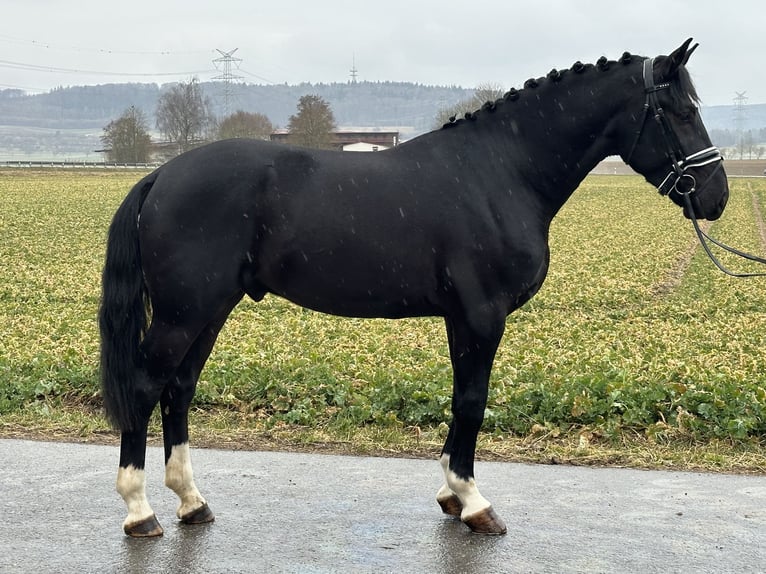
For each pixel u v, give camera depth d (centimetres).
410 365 1071
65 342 1220
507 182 575
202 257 545
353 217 557
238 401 894
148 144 10094
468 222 560
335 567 509
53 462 712
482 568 509
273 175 559
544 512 607
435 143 584
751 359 1112
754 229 3759
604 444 793
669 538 558
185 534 561
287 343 1245
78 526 571
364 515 599
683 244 3147
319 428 830
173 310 545
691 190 582
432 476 691
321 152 581
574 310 1759
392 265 560
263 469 702
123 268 553
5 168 8412
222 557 523
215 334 589
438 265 562
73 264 2445
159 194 549
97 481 665
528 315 1642
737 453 758
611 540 555
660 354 1176
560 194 593
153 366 549
